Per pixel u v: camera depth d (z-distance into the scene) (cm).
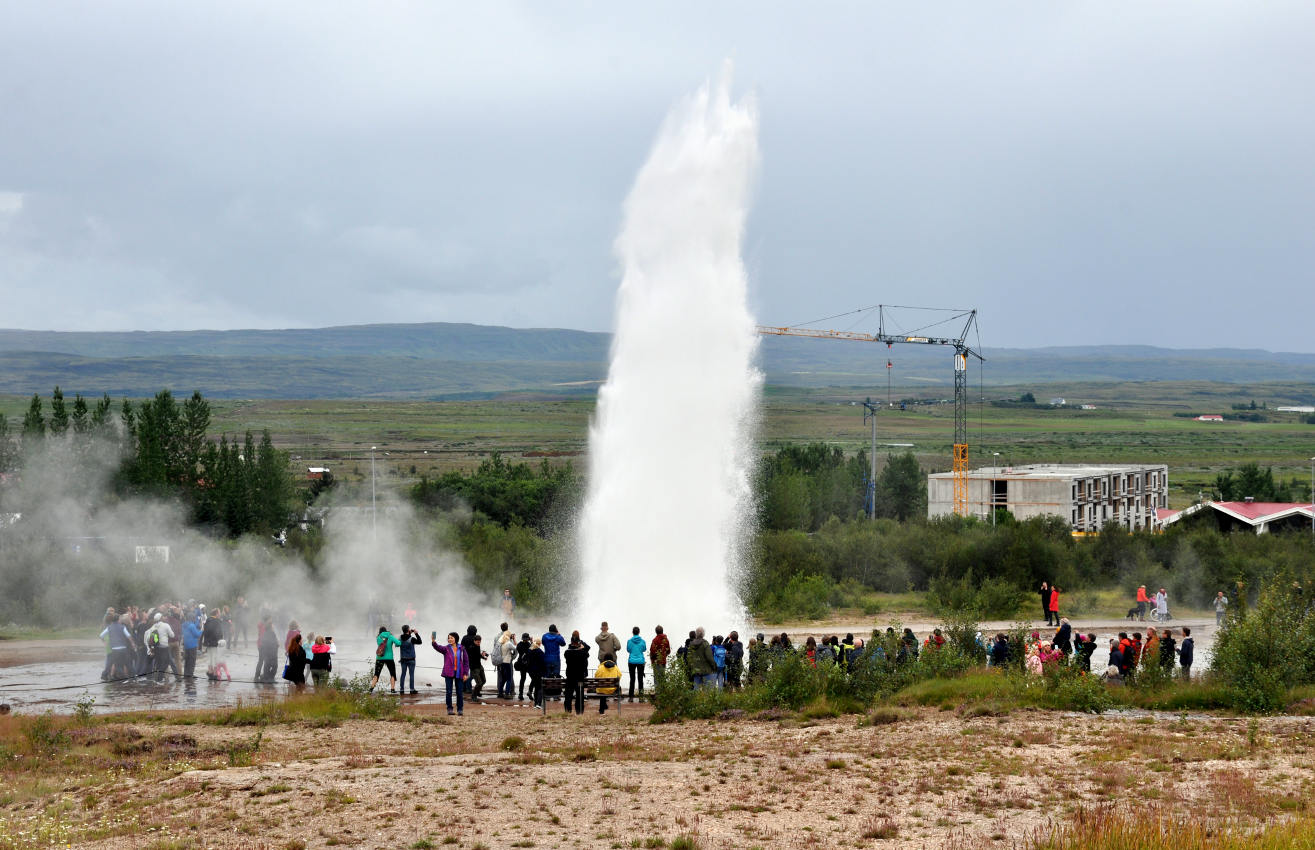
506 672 3122
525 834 1559
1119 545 7012
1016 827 1580
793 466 11381
